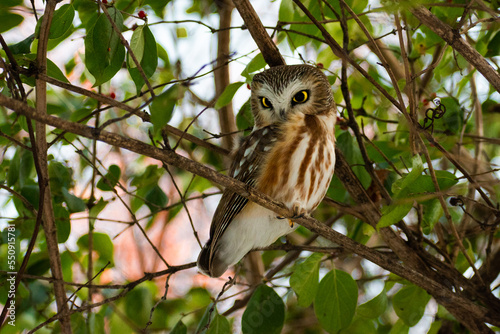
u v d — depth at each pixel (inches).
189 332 465.1
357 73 414.3
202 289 494.9
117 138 230.7
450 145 369.1
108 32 295.3
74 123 221.6
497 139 372.2
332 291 349.4
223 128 453.4
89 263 393.4
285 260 458.0
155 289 474.9
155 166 430.0
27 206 336.2
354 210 373.7
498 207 331.3
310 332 481.4
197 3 458.6
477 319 349.1
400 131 354.3
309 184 335.9
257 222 343.9
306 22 341.1
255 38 340.2
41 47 288.2
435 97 382.0
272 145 336.2
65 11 300.4
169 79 447.8
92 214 393.7
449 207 412.2
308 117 345.1
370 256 317.1
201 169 256.2
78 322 354.9
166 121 239.3
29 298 371.9
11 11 339.9
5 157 409.4
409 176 277.1
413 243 363.9
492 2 362.6
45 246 413.4
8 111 414.9
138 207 451.5
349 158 380.8
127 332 436.8
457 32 295.0
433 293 335.9
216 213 352.5
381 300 365.1
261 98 357.1
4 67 276.7
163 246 570.9
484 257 447.5
